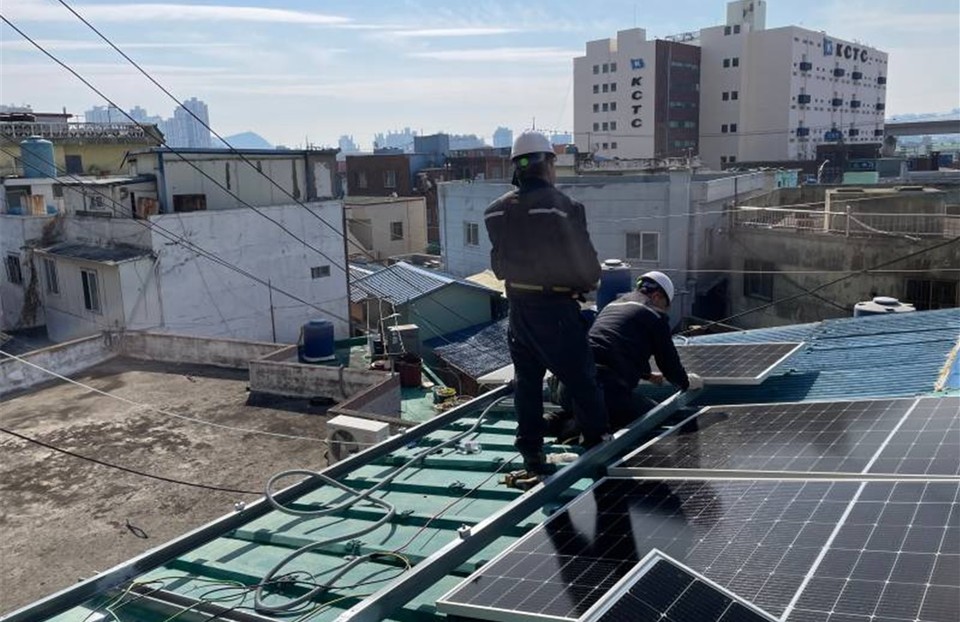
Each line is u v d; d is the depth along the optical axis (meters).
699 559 3.39
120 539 11.82
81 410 17.28
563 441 5.98
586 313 4.89
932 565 2.94
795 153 101.50
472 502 5.39
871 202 28.19
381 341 22.66
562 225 4.48
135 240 25.67
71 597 3.69
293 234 28.28
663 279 6.12
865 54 117.69
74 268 26.72
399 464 6.39
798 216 30.31
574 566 3.49
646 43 99.19
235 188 27.84
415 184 63.91
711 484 4.26
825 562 3.14
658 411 5.67
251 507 4.64
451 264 38.28
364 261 40.06
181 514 12.58
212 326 26.62
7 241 30.25
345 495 5.80
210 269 26.41
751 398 6.80
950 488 3.57
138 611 4.38
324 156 29.44
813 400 6.38
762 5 102.94
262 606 4.00
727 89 102.62
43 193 34.28
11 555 11.45
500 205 4.65
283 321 28.34
